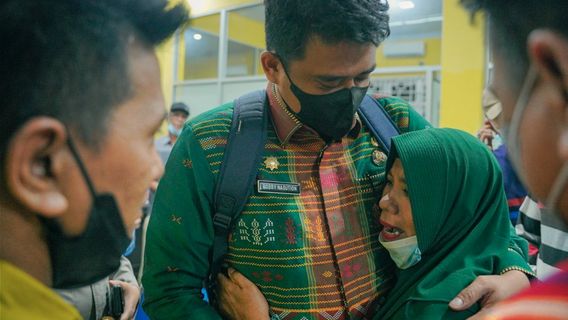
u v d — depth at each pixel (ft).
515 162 1.63
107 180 1.67
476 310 3.03
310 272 3.15
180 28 1.87
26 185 1.49
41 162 1.53
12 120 1.45
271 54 3.20
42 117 1.47
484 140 7.46
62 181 1.57
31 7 1.48
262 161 3.25
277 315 3.15
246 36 23.85
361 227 3.38
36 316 1.57
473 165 3.28
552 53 1.34
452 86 15.52
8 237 1.58
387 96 3.94
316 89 3.06
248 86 21.98
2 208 1.54
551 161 1.44
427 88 19.11
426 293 3.06
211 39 24.34
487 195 3.36
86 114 1.57
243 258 3.21
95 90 1.57
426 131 3.35
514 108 1.54
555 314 1.48
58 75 1.49
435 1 19.66
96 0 1.61
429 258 3.32
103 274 1.83
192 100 23.70
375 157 3.52
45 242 1.65
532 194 1.60
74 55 1.52
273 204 3.18
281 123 3.32
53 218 1.61
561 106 1.38
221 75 22.95
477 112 15.16
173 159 3.28
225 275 3.34
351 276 3.26
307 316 3.13
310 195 3.27
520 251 3.51
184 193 3.16
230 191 3.13
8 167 1.46
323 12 2.78
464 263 3.22
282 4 2.96
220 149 3.20
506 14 1.47
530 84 1.44
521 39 1.44
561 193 1.45
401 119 3.74
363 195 3.43
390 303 3.30
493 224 3.37
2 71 1.44
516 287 3.04
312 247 3.18
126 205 1.77
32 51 1.46
